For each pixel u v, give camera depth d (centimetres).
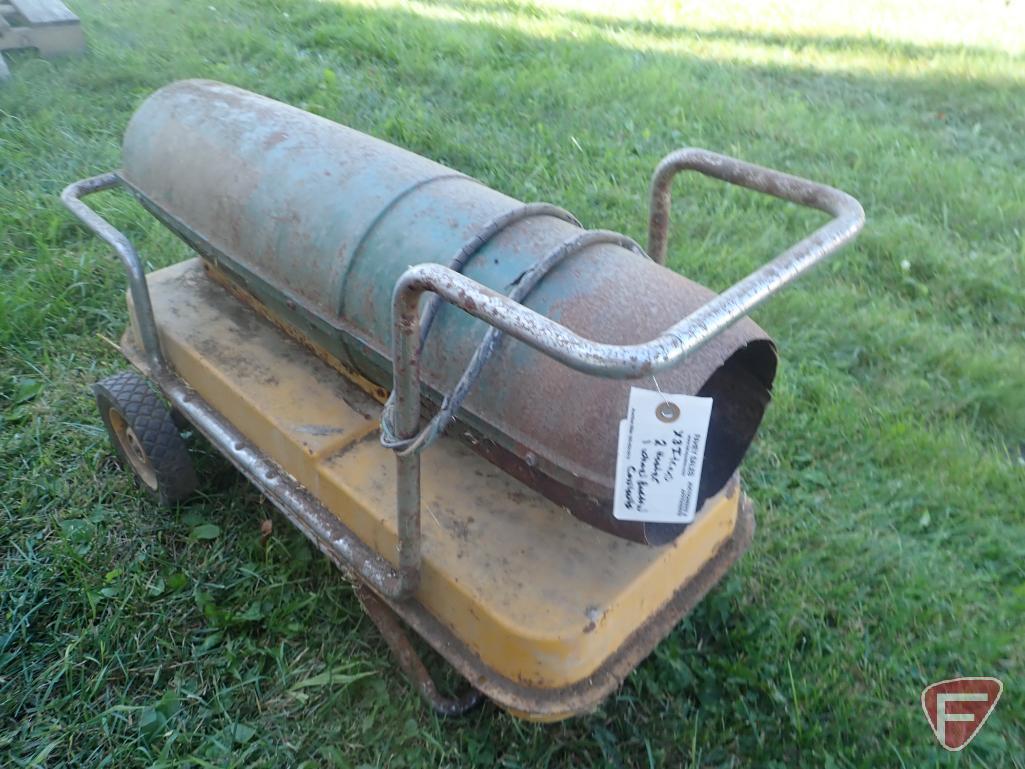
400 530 165
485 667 170
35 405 294
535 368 159
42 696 212
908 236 393
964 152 481
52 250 355
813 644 225
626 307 158
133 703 211
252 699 212
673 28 651
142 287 225
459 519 182
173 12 611
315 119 220
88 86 488
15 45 507
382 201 187
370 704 211
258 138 212
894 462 284
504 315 121
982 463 280
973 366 320
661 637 181
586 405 154
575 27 634
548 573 171
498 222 173
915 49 620
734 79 557
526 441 162
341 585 236
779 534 255
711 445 183
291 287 201
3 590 233
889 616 232
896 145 475
